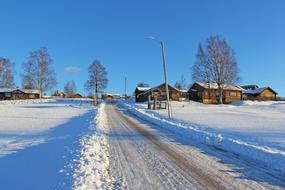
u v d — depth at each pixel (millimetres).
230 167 8344
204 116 29500
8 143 13305
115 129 17969
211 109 42688
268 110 40875
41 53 74875
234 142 11836
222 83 57312
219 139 12859
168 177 7285
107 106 52531
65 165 7934
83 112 37906
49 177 7113
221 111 38344
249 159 9430
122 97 120500
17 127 20172
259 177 7328
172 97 67500
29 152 10867
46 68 75188
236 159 9422
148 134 15766
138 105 52906
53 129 18844
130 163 8750
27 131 17875
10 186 6777
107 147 11422
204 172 7785
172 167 8320
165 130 17875
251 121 23641
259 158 9422
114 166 8344
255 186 6605
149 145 12102
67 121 24969
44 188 6266
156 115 31109
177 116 29500
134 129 18141
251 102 58500
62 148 10906
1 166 8766
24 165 8781
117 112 36594
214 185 6660
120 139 13711
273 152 9930
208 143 12719
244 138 13766
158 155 9992
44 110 42125
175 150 11000
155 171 7852
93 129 16547
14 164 8984
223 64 57188
